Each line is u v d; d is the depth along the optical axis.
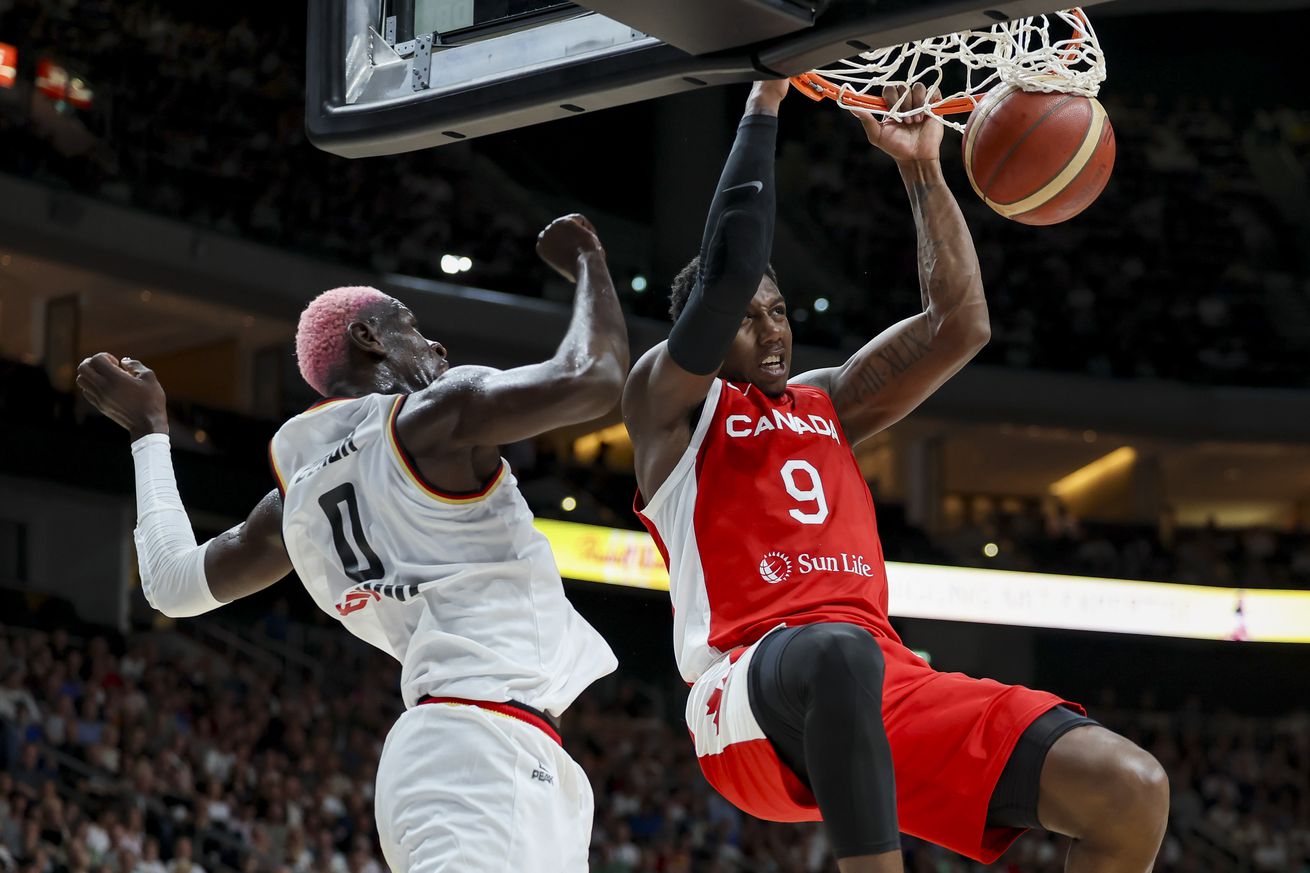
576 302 2.45
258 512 2.64
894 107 2.90
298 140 18.80
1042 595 18.30
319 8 2.71
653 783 15.44
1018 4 2.03
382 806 2.37
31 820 10.79
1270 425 19.62
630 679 18.33
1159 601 18.48
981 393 19.39
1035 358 19.81
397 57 2.65
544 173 21.31
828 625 2.38
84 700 12.87
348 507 2.46
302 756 13.98
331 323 2.66
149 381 2.97
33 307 17.11
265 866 11.75
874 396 2.98
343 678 16.27
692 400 2.65
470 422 2.36
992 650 20.11
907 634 20.08
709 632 2.62
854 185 21.34
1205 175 21.62
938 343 2.91
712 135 20.58
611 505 18.36
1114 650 20.06
